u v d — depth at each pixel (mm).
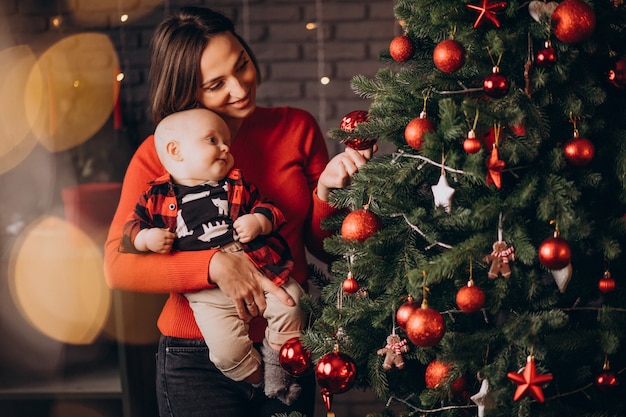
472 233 1473
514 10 1337
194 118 1614
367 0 3295
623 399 1459
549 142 1418
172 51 1637
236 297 1587
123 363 2383
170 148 1629
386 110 1506
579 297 1463
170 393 1719
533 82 1349
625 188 1396
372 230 1445
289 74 3354
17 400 2471
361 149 1575
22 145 2861
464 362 1393
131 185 1723
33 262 2576
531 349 1312
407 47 1481
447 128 1319
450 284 1482
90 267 2574
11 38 3115
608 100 1445
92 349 2639
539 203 1358
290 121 1816
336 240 1465
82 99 2928
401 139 1498
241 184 1646
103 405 2490
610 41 1392
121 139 2857
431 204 1504
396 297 1466
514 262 1423
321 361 1470
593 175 1372
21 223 2738
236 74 1659
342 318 1483
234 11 3326
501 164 1289
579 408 1435
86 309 2605
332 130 1504
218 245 1617
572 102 1330
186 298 1699
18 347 2613
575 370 1444
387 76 1520
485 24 1375
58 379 2553
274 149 1778
